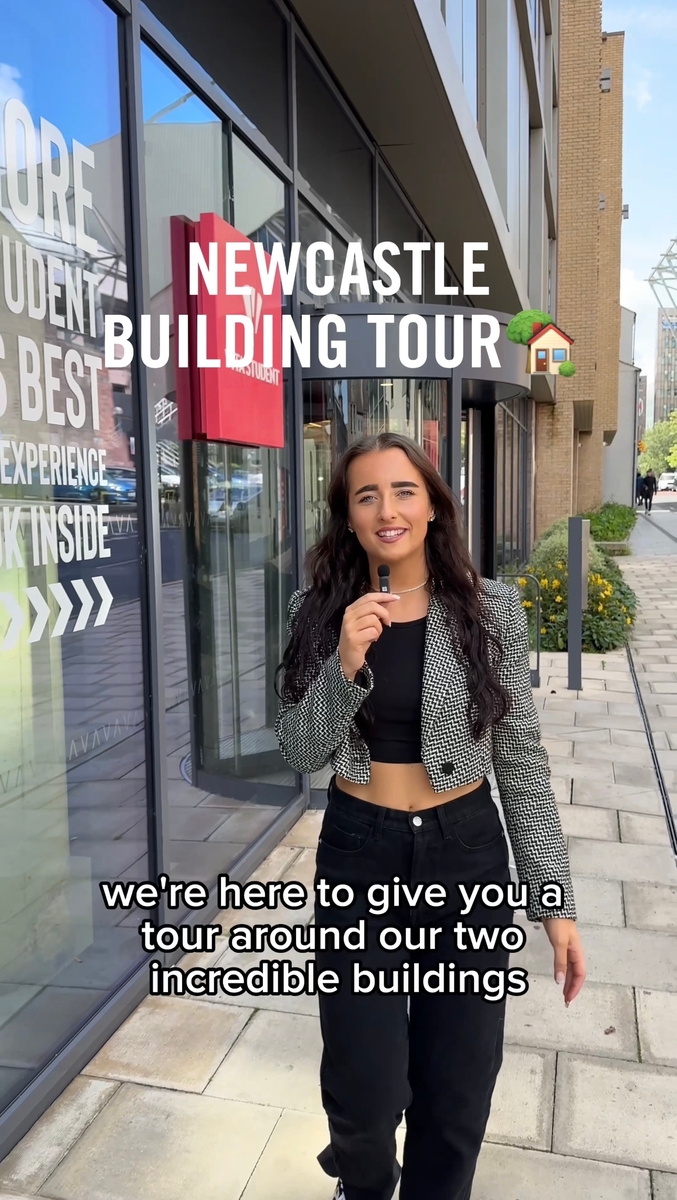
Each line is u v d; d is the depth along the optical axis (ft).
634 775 18.33
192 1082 8.79
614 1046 9.34
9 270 7.74
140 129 9.81
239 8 13.55
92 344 9.11
